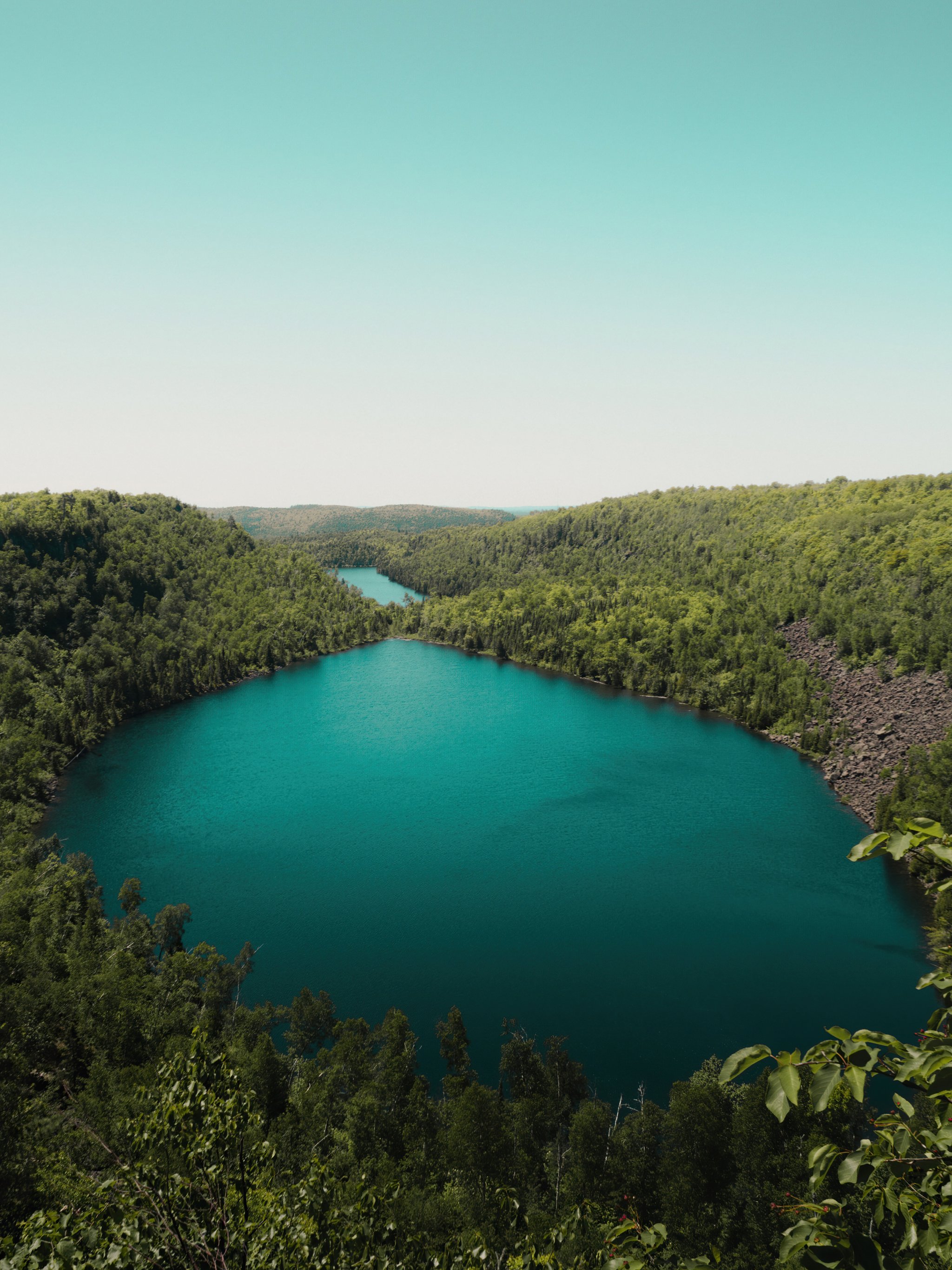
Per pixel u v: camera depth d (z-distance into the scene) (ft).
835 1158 28.45
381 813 515.91
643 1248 37.83
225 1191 43.88
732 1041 288.30
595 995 316.40
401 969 335.88
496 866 434.30
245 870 431.84
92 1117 197.67
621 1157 212.02
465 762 621.72
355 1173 197.47
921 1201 26.40
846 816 510.17
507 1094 261.85
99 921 340.18
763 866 434.71
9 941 297.74
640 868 431.84
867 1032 26.40
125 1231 41.73
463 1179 205.05
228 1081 47.09
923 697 638.94
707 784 568.00
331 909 387.34
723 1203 201.98
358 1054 249.96
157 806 532.32
